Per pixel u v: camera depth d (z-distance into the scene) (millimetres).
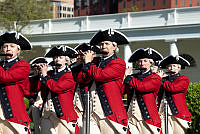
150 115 13070
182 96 15680
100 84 11234
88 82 11656
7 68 10945
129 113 13344
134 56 13742
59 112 12359
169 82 15430
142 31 50062
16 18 53719
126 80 13070
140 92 13102
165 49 56625
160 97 15758
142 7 113625
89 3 143625
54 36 56781
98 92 11258
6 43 11234
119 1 119875
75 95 14352
